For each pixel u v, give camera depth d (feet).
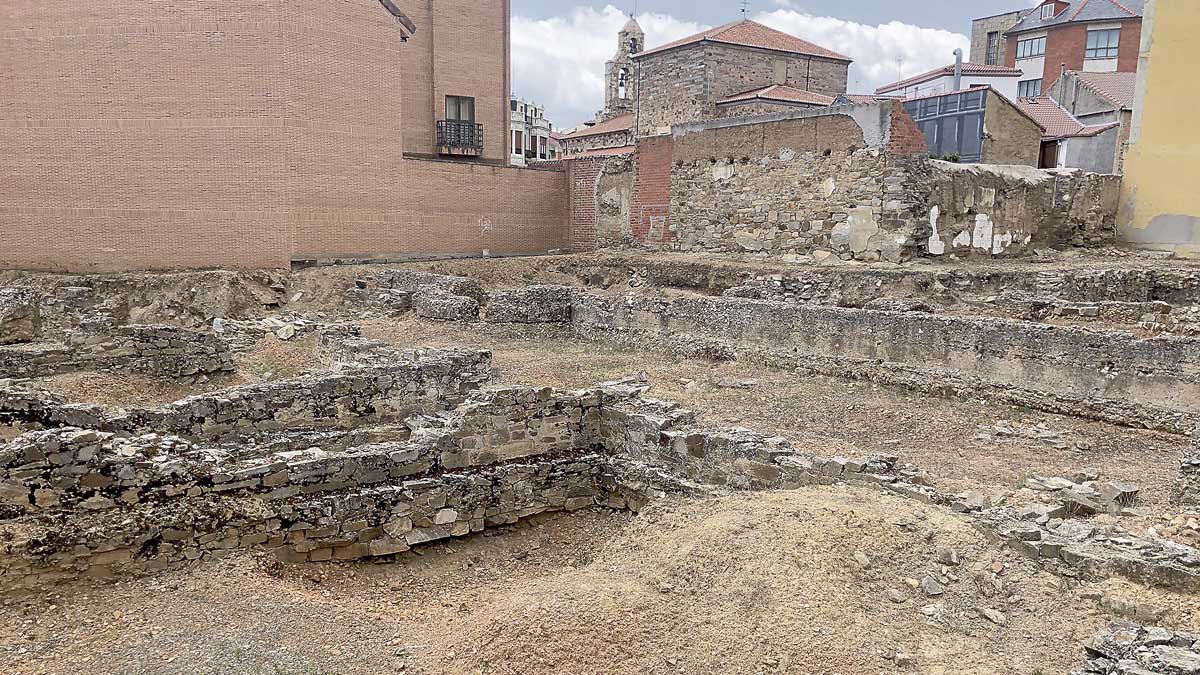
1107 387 41.45
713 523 25.29
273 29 82.23
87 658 21.40
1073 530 24.29
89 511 26.02
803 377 52.75
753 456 31.55
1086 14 166.50
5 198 85.71
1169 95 79.61
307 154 86.28
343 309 79.00
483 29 119.55
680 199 96.12
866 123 73.82
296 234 86.43
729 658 18.83
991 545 23.49
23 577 24.68
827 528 23.77
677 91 134.62
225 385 51.80
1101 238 85.87
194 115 83.97
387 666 21.04
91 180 85.15
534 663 19.31
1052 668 18.38
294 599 25.81
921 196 72.33
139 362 51.67
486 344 64.34
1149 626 19.25
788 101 127.34
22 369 48.93
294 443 34.01
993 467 33.73
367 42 90.17
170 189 85.05
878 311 51.52
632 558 24.89
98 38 83.25
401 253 96.07
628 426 36.45
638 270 86.02
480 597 27.12
